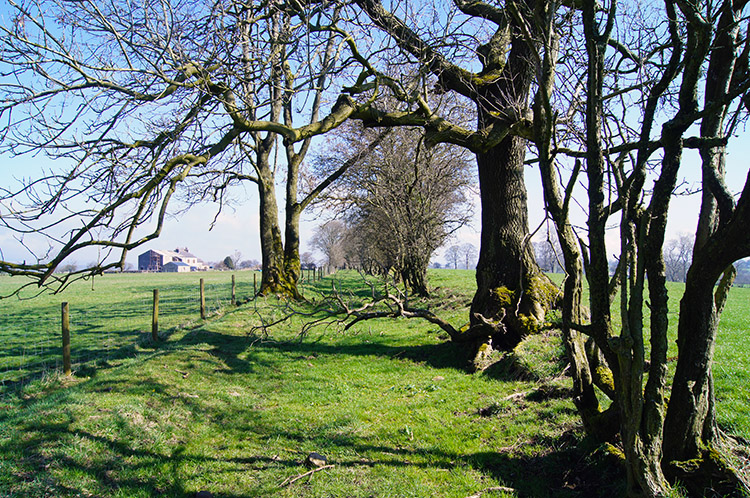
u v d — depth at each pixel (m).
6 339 16.02
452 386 9.56
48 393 9.05
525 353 10.00
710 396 4.42
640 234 3.97
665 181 3.97
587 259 4.80
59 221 5.70
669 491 4.02
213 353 12.46
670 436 4.38
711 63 4.52
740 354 8.38
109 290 38.50
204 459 6.41
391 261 27.75
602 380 6.12
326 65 9.40
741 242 3.67
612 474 5.11
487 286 12.28
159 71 6.56
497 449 6.38
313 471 5.95
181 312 21.88
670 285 31.80
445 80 11.93
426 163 20.30
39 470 5.48
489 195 12.46
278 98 9.02
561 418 6.80
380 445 6.81
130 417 7.24
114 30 5.95
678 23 4.14
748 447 4.75
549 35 4.99
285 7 9.20
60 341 15.38
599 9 5.50
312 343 14.56
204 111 7.54
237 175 20.17
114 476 5.69
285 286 24.02
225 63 7.59
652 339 4.05
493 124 10.99
